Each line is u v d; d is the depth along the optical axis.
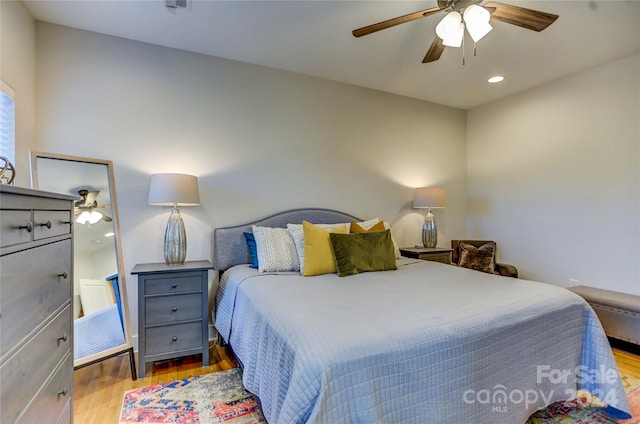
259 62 3.02
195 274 2.34
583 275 3.22
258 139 3.08
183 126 2.78
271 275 2.34
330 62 3.02
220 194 2.91
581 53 2.84
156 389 2.02
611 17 2.29
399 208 3.90
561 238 3.40
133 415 1.75
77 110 2.44
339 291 1.86
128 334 2.28
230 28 2.46
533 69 3.16
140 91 2.64
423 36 2.56
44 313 1.06
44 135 2.32
